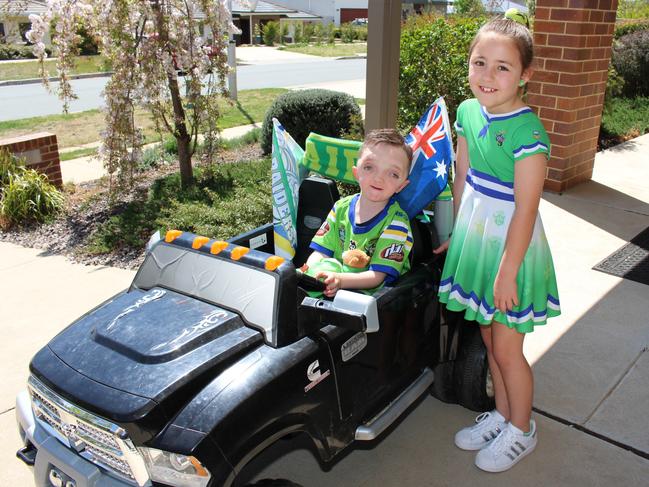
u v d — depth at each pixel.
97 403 2.29
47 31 7.51
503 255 2.83
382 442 3.53
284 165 3.55
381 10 5.06
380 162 3.01
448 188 3.38
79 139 12.31
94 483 2.40
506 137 2.76
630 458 3.33
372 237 3.18
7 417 3.80
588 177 8.11
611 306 4.92
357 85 21.91
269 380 2.43
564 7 6.96
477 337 3.55
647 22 13.72
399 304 3.10
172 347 2.44
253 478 2.50
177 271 2.92
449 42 8.15
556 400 3.81
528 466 3.29
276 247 3.52
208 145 8.16
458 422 3.70
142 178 8.57
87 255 6.36
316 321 2.71
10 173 7.52
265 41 51.53
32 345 4.63
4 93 20.42
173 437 2.21
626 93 12.70
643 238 6.26
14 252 6.54
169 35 7.38
